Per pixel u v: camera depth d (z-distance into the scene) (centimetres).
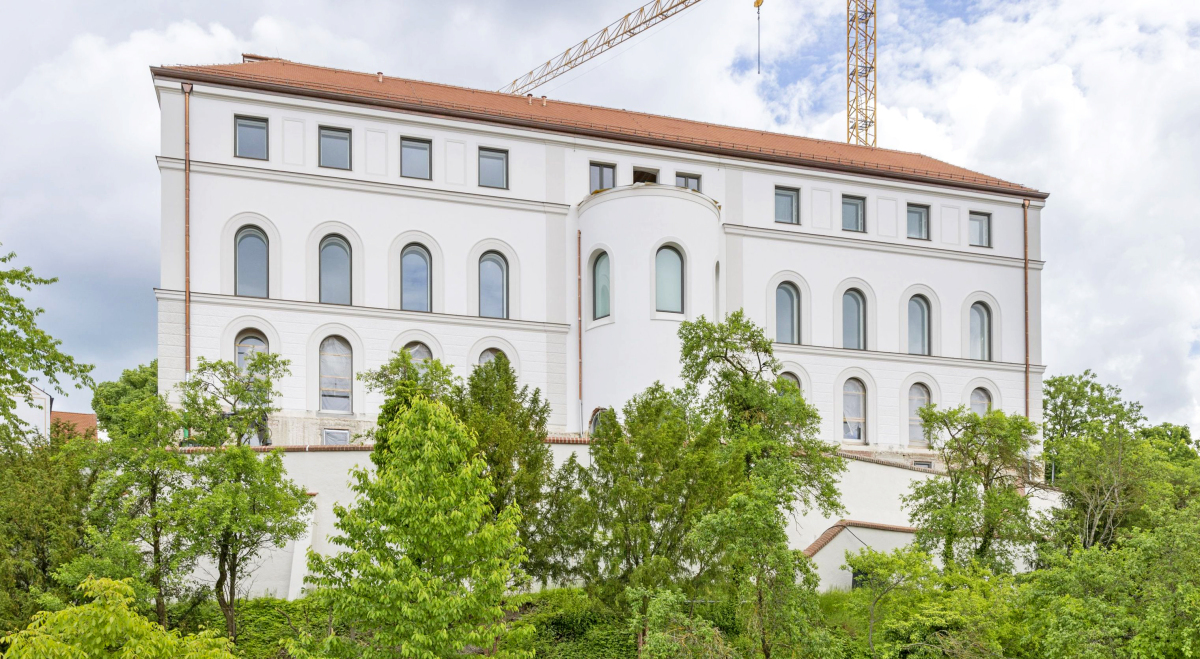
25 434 2305
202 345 3119
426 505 1579
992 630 1992
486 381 2233
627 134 3697
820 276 3938
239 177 3234
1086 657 1806
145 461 1991
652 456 2055
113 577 1823
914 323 4119
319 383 3256
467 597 1565
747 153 3853
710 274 3453
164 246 3122
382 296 3366
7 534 1911
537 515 2059
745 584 1823
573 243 3619
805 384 3825
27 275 2250
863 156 4422
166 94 3177
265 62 3738
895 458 3891
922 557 2198
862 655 2112
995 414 2647
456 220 3488
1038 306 4281
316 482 2514
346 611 1558
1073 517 2902
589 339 3488
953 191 4191
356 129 3394
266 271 3272
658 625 1789
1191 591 1822
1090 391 4019
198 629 2019
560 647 2136
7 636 1234
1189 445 3919
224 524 1867
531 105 4025
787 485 2128
